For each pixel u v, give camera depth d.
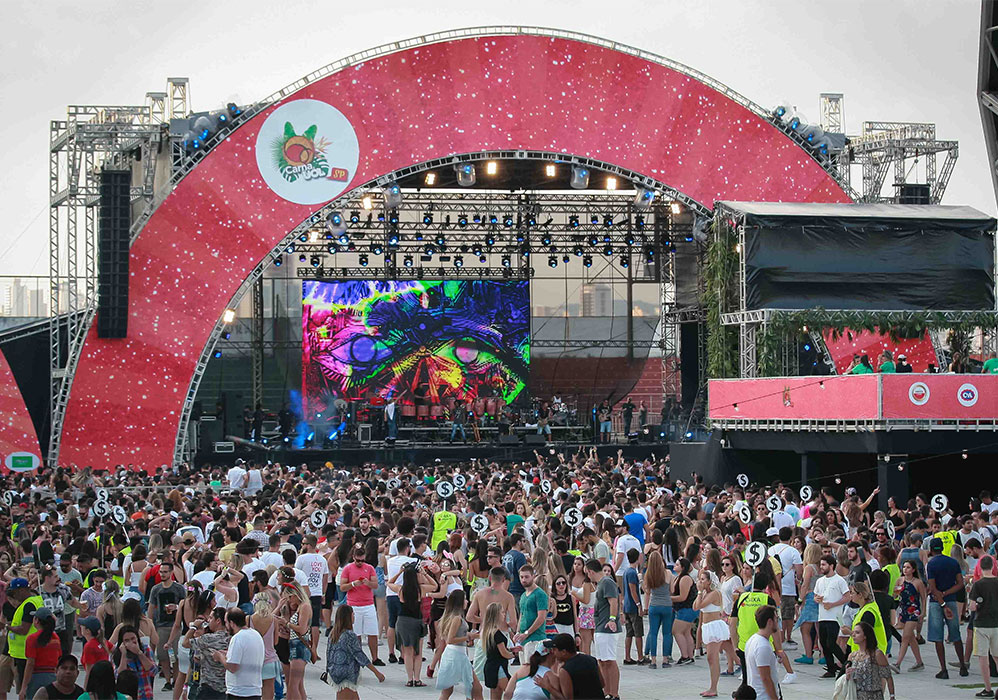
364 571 17.39
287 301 49.53
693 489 28.23
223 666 12.70
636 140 41.78
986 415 28.80
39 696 11.26
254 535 19.00
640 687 16.06
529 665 11.15
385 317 49.22
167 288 39.03
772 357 34.03
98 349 38.59
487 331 49.66
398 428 48.16
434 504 26.36
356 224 47.53
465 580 18.75
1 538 18.97
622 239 48.91
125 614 13.14
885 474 28.36
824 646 16.52
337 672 13.41
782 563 18.14
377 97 40.50
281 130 39.91
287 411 46.84
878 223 35.34
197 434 45.84
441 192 48.19
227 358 49.19
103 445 38.44
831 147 42.59
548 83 41.38
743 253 34.94
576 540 18.89
